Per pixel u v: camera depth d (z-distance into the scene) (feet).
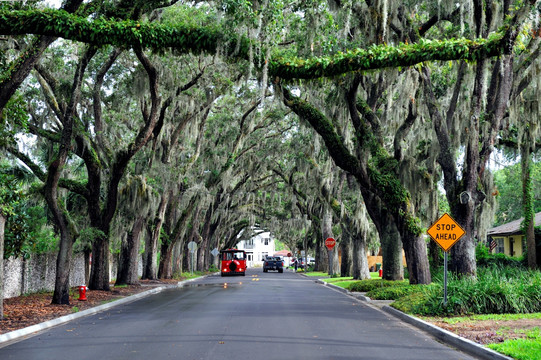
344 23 74.23
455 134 77.51
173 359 32.78
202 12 92.27
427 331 47.14
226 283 136.05
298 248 328.70
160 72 92.17
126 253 116.37
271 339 40.55
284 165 171.22
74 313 59.11
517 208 216.95
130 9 69.92
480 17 67.36
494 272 69.15
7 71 52.60
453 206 72.02
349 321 53.26
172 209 153.07
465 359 33.71
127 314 59.93
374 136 84.43
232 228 296.92
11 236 75.56
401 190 81.00
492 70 76.23
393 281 91.56
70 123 67.72
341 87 80.23
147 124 90.22
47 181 68.28
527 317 51.75
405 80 76.79
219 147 142.82
